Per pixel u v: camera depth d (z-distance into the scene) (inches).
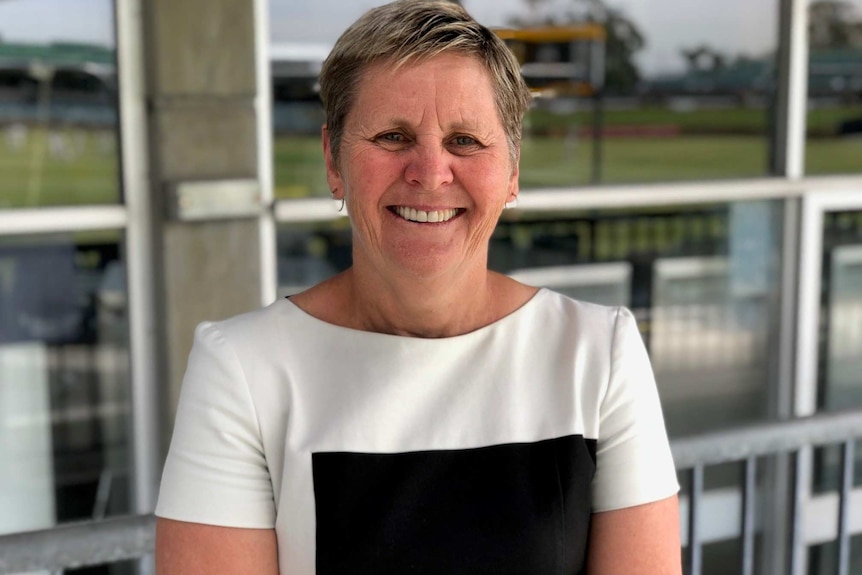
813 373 187.3
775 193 176.6
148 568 100.4
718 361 181.6
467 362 59.7
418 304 58.5
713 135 171.8
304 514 56.3
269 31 145.9
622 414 59.2
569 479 57.3
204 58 138.7
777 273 181.5
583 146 163.3
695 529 90.4
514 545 55.7
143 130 141.3
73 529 72.2
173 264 140.6
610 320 61.7
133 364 145.6
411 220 56.7
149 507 149.0
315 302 61.2
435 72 54.6
